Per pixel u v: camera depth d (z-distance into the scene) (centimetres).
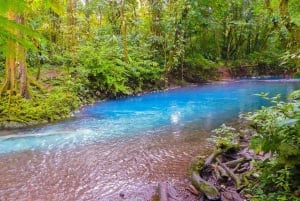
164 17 2064
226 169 563
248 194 462
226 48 2623
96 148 752
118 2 2089
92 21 2150
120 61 1658
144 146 761
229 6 2433
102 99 1526
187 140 803
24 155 707
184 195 507
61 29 1689
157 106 1339
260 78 2414
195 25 2252
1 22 118
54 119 1076
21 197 510
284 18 575
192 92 1762
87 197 509
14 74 1109
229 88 1889
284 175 365
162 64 2025
